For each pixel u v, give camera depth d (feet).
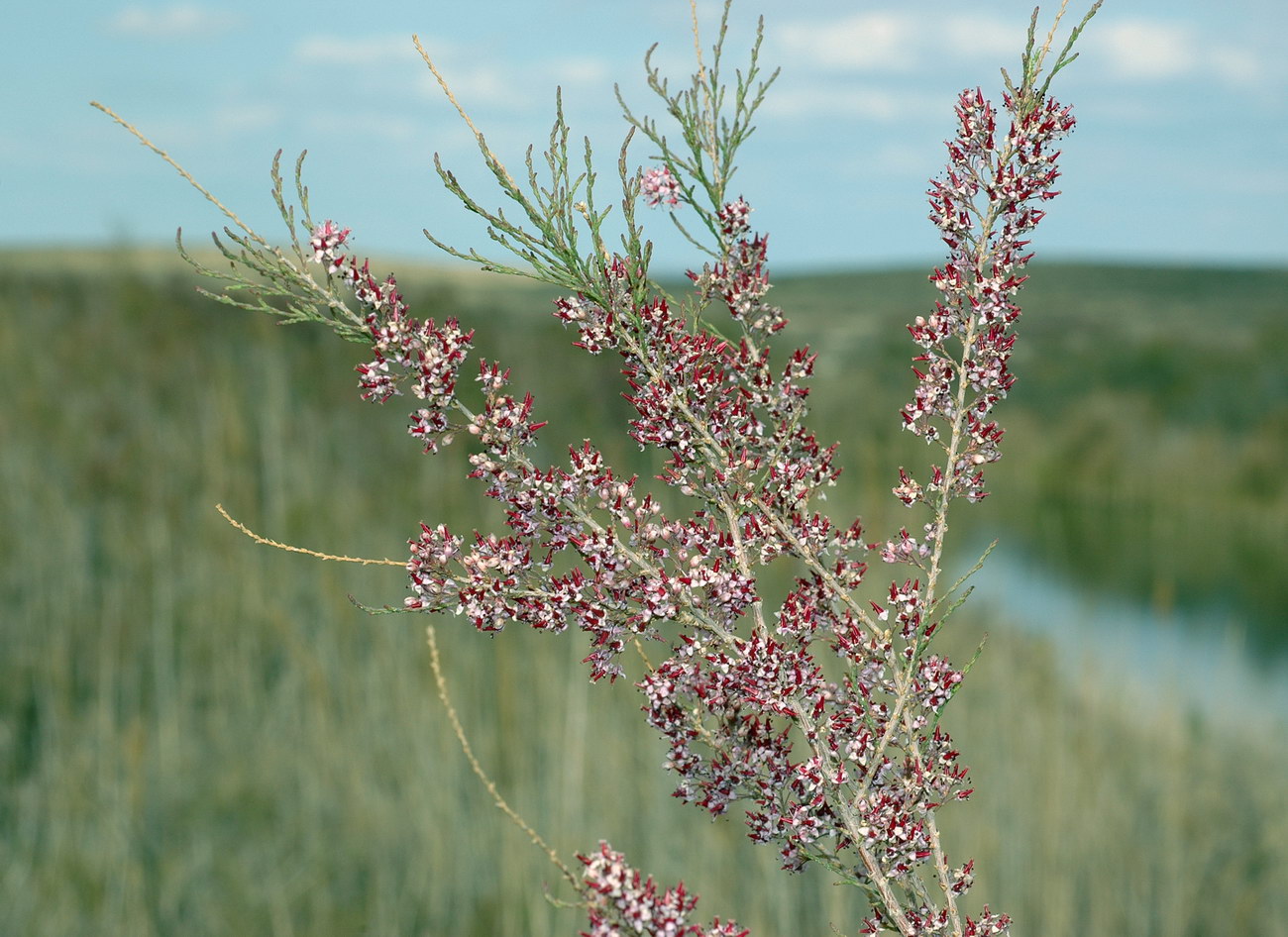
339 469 25.36
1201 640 30.96
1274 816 17.63
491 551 4.18
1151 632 31.60
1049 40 4.20
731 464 4.25
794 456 4.51
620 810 14.69
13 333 28.35
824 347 93.86
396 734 16.35
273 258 4.01
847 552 4.57
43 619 17.12
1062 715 19.62
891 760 4.31
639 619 4.06
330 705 17.03
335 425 27.35
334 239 4.03
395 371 4.12
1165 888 15.15
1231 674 26.86
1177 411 69.21
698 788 4.31
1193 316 120.88
